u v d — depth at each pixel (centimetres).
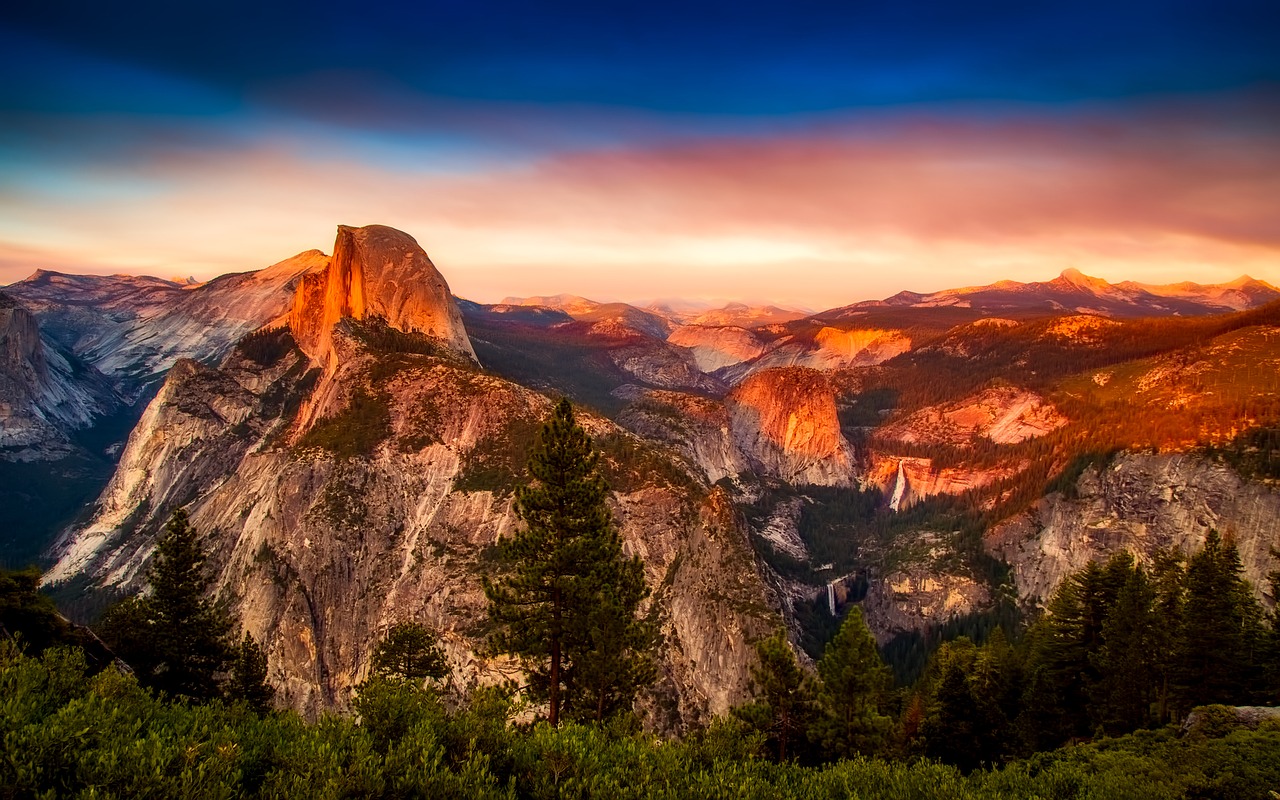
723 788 1883
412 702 2008
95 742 1469
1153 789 2616
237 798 1471
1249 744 3033
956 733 4866
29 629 2830
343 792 1506
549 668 4131
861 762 2514
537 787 1831
